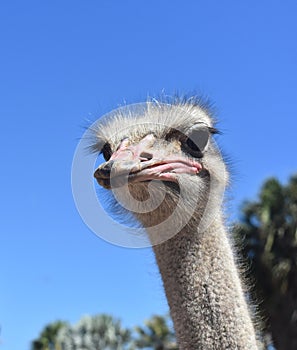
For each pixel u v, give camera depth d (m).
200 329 0.57
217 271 0.58
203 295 0.58
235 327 0.56
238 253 0.62
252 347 0.56
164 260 0.59
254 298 0.62
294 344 2.01
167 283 0.59
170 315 0.59
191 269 0.58
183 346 0.57
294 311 2.01
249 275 0.65
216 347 0.56
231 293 0.57
